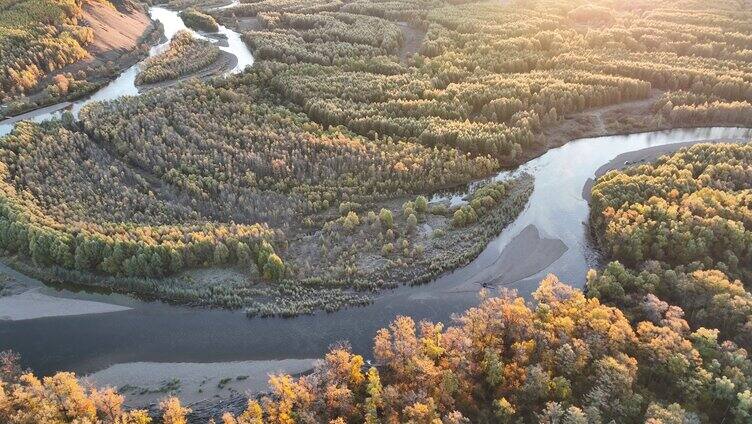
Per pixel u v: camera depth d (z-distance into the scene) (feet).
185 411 263.70
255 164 465.47
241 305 350.02
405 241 393.50
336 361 279.49
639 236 366.22
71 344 326.65
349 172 466.70
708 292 319.27
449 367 276.62
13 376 290.76
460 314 345.31
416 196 458.09
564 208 453.99
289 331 335.06
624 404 253.65
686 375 269.44
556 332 290.97
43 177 438.81
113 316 345.72
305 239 404.98
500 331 293.43
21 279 370.53
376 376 271.90
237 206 425.69
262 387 299.79
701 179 424.46
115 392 290.35
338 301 352.69
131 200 422.41
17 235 376.27
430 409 249.34
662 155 496.23
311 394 262.06
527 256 397.60
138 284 359.87
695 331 310.04
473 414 266.98
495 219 426.51
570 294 314.96
